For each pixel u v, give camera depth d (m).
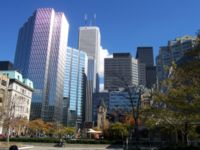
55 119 181.00
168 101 28.83
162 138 64.44
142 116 40.66
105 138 72.88
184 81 27.48
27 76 187.25
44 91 187.38
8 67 158.50
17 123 74.69
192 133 39.09
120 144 57.88
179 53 140.25
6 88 95.00
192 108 24.03
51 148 49.84
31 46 192.00
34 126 109.50
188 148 29.11
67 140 60.00
